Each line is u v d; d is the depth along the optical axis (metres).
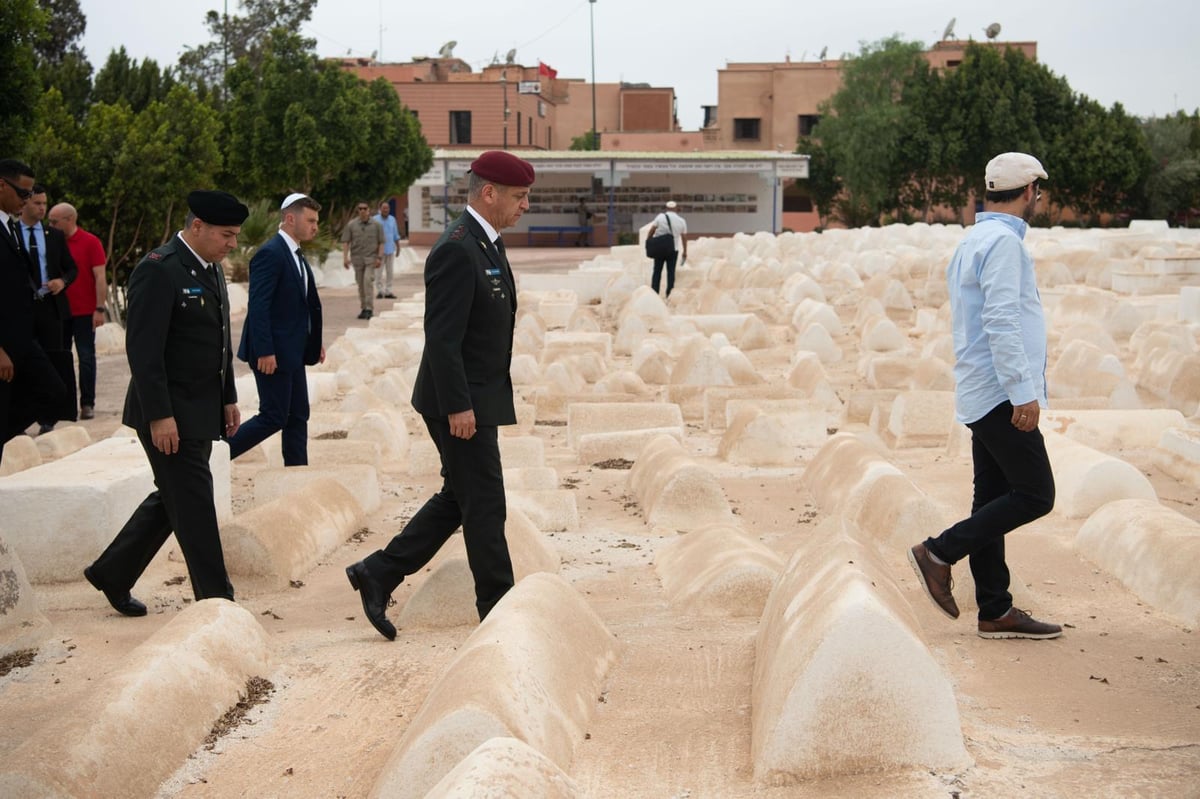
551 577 4.48
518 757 2.85
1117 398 9.79
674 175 45.56
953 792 3.24
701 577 5.27
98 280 10.80
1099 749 3.56
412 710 4.12
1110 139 47.88
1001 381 4.36
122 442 7.04
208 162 19.86
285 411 7.49
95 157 17.59
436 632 5.07
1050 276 18.16
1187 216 51.06
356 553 6.36
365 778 3.60
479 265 4.76
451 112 58.00
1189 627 4.82
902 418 9.26
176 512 5.12
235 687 4.20
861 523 6.34
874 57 52.44
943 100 49.66
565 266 31.58
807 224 59.66
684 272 21.22
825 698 3.37
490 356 4.84
